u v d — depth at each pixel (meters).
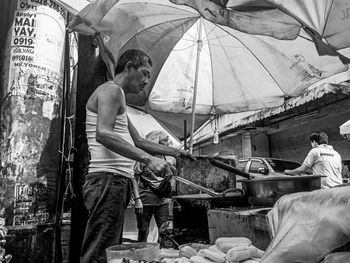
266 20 2.30
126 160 1.87
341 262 0.88
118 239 1.76
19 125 2.44
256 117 7.90
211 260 1.38
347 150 7.46
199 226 2.45
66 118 3.09
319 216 0.97
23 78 2.49
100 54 3.01
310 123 8.70
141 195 3.88
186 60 4.45
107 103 1.76
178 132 5.40
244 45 3.92
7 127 2.43
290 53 3.61
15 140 2.42
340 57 2.44
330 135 7.95
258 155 10.39
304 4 1.76
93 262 1.67
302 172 4.21
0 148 2.42
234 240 1.53
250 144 9.98
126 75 2.01
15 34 2.53
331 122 7.89
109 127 1.71
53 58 2.64
